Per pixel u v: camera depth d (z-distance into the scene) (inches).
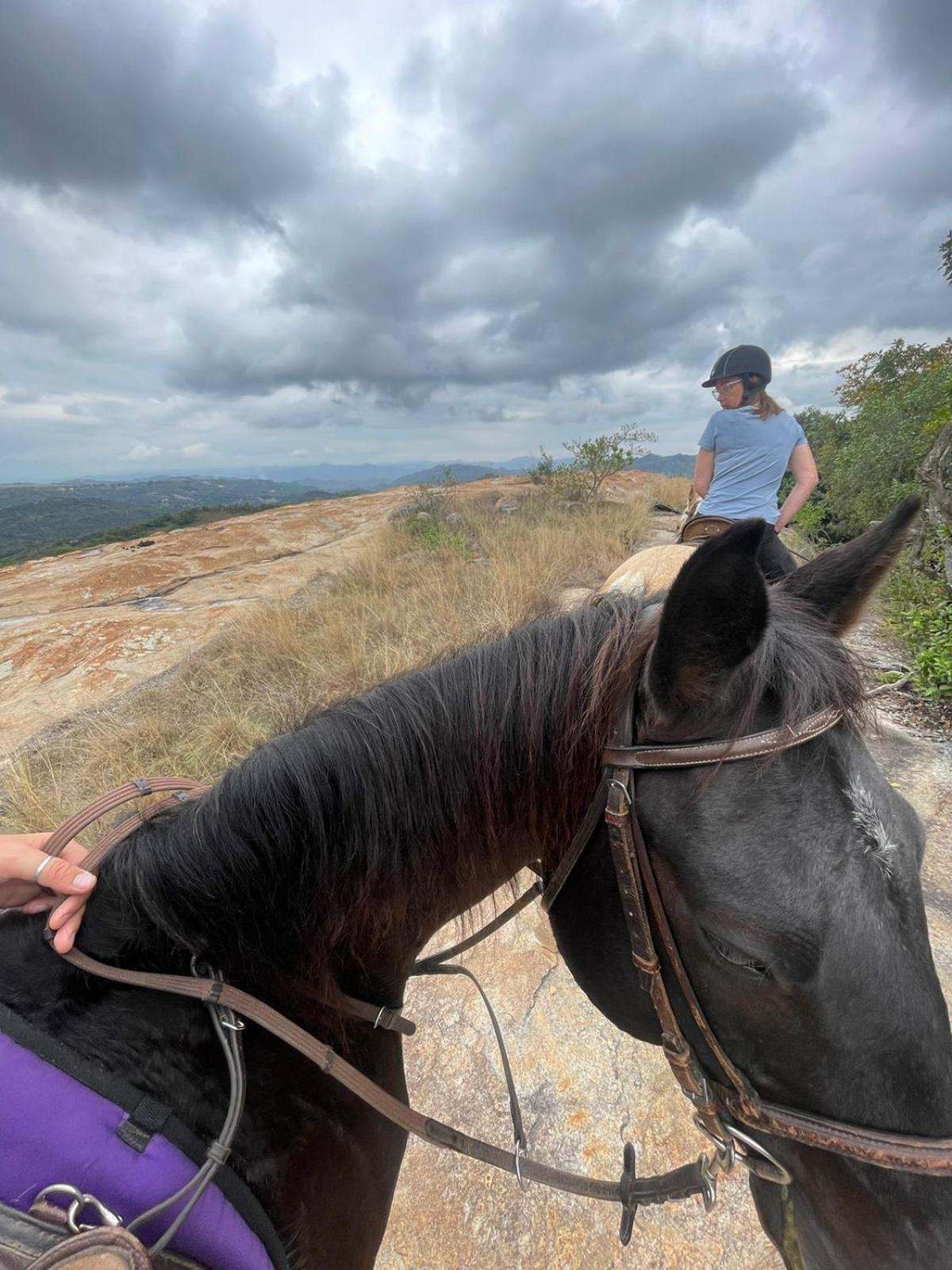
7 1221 28.9
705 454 143.4
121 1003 37.8
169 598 345.7
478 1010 105.0
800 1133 41.1
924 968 38.2
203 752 181.6
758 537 33.4
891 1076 38.5
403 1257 75.1
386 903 45.8
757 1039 40.9
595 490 555.5
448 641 216.4
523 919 122.6
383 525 524.1
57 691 235.8
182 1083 37.1
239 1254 34.7
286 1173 40.8
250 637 252.8
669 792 39.6
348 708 47.5
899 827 38.9
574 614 49.6
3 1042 32.5
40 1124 30.8
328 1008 46.7
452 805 45.5
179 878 41.0
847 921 35.9
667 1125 86.3
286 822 42.8
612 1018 49.2
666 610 36.8
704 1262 72.0
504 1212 78.1
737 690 38.7
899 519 46.6
